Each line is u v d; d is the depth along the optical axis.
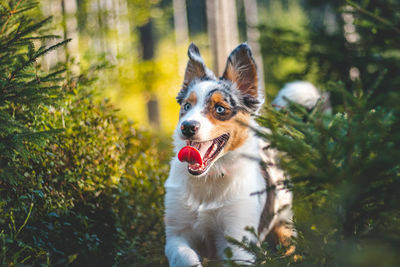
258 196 4.12
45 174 3.74
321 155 2.43
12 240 2.94
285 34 6.45
